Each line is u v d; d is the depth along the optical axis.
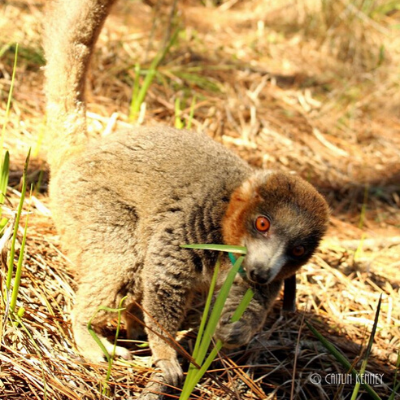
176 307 0.83
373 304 1.00
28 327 0.81
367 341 0.93
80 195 0.84
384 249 1.13
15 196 0.99
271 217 0.82
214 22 1.81
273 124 1.35
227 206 0.84
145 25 1.62
